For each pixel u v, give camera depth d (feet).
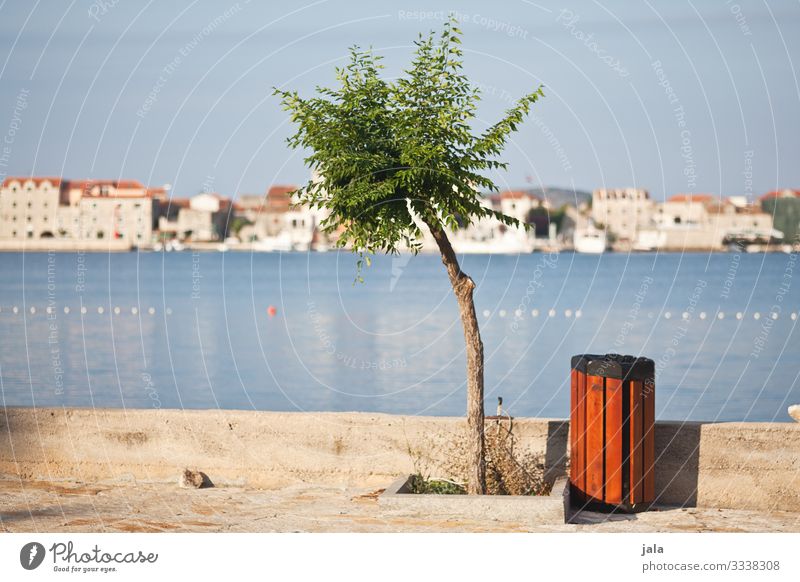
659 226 374.63
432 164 26.45
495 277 266.16
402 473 29.63
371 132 27.43
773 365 85.35
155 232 372.38
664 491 28.32
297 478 30.14
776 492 27.73
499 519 26.27
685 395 69.62
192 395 70.79
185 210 375.66
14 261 341.21
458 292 27.32
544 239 358.43
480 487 27.25
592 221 371.15
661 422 28.45
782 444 27.73
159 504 28.14
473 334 27.35
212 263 362.33
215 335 114.83
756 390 71.36
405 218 27.22
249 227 396.98
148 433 30.83
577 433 27.81
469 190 26.78
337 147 26.89
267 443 30.32
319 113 26.99
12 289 209.05
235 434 30.48
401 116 27.12
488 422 29.09
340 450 30.01
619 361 27.50
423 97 27.22
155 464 30.81
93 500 28.55
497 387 74.79
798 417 28.91
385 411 63.82
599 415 27.27
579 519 26.73
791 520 26.78
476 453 27.35
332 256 400.67
